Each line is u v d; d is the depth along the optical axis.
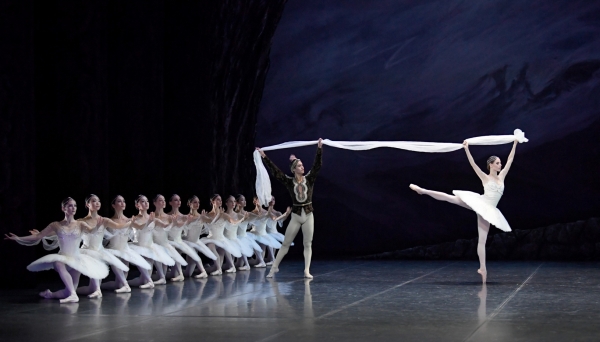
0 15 8.37
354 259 14.44
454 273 10.23
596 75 15.23
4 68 8.36
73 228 7.14
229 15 13.80
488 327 5.06
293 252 16.38
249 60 15.18
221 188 14.09
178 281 9.00
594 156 15.12
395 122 16.50
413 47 16.45
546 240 14.73
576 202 15.15
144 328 5.16
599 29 15.27
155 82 12.16
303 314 5.83
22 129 8.47
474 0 16.06
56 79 10.08
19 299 7.15
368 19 16.70
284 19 17.03
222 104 14.23
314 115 16.88
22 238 7.18
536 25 15.68
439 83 16.28
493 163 8.47
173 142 13.08
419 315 5.72
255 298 7.04
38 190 10.12
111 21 11.89
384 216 16.30
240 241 10.66
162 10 12.45
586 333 4.79
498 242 15.00
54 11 10.06
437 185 16.06
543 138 15.47
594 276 9.55
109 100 11.83
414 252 15.82
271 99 17.06
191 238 9.82
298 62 16.98
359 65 16.72
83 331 5.06
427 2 16.38
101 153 10.27
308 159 16.86
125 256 8.00
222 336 4.78
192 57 13.12
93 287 7.32
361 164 16.52
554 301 6.61
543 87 15.58
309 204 9.41
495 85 15.92
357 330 4.98
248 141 15.92
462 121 16.11
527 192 15.44
